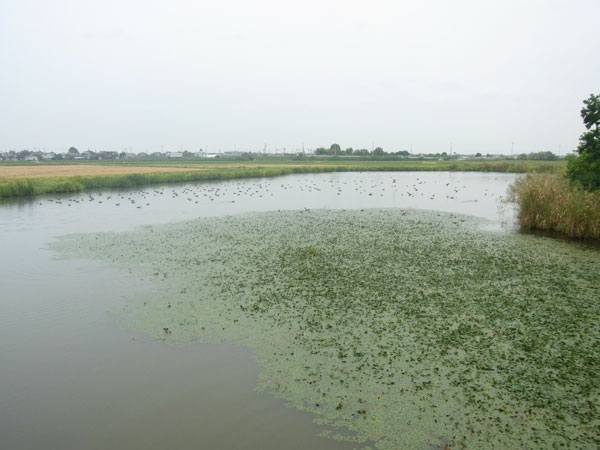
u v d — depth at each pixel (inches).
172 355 418.0
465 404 326.6
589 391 337.7
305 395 347.6
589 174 932.6
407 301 529.7
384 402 333.7
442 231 976.3
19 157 6122.1
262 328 467.5
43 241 936.3
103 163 4362.7
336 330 455.5
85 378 381.4
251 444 293.4
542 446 281.7
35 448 294.8
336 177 2888.8
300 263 709.3
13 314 525.0
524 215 1011.9
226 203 1566.2
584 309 499.2
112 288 611.2
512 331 443.2
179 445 294.2
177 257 769.6
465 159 5684.1
